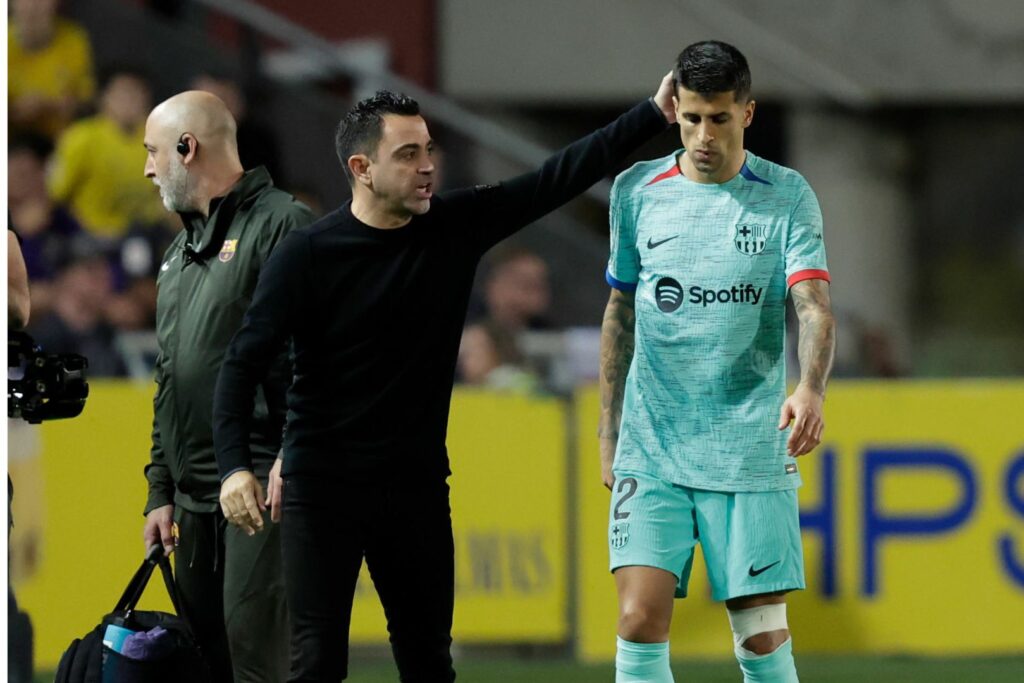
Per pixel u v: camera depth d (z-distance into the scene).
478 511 27.03
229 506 15.06
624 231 16.64
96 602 26.02
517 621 27.03
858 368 38.84
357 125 15.19
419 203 15.16
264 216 17.28
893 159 47.38
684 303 16.16
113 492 26.17
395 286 15.25
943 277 48.66
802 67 46.25
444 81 44.81
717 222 16.14
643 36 45.38
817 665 26.59
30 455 25.95
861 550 27.11
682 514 16.33
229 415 15.20
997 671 25.88
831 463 27.16
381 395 15.34
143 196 34.22
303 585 15.30
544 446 27.16
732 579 16.19
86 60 36.41
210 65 38.59
